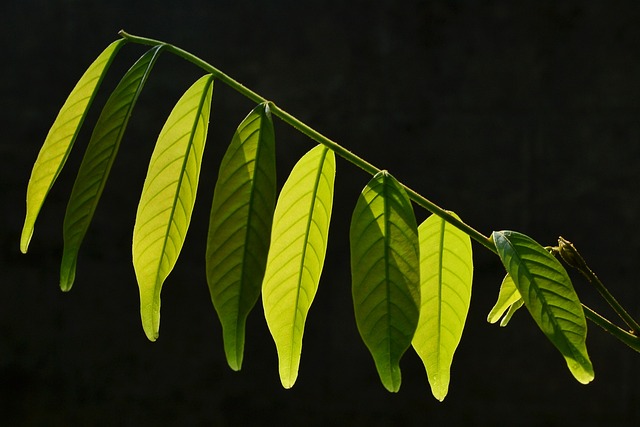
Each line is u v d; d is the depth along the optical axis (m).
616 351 4.32
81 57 4.68
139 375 4.80
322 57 4.52
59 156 0.93
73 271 0.88
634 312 4.26
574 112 4.29
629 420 4.31
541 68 4.32
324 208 0.97
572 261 1.03
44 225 4.86
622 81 4.22
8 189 4.82
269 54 4.55
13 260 4.88
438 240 1.11
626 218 4.26
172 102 4.64
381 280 0.84
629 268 4.27
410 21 4.43
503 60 4.36
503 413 4.46
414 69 4.45
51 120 4.75
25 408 4.92
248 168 0.84
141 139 4.69
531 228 4.36
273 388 4.70
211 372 4.75
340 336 4.61
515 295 1.17
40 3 4.70
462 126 4.42
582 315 0.89
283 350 0.98
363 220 0.86
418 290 0.84
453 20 4.40
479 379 4.48
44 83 4.73
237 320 0.81
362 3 4.47
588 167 4.29
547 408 4.41
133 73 0.90
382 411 4.59
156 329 0.92
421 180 4.47
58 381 4.88
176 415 4.79
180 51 0.91
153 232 0.92
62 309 4.86
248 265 0.82
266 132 0.86
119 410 4.84
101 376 4.84
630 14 4.20
